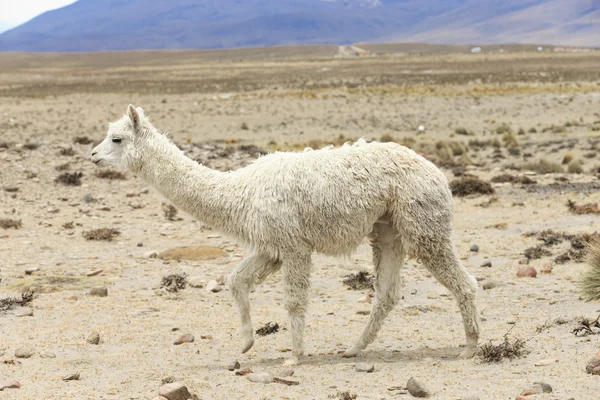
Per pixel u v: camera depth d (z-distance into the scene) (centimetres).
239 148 4466
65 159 3597
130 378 1037
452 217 1126
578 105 7425
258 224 1111
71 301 1544
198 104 8538
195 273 1802
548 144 4731
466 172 3494
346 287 1658
